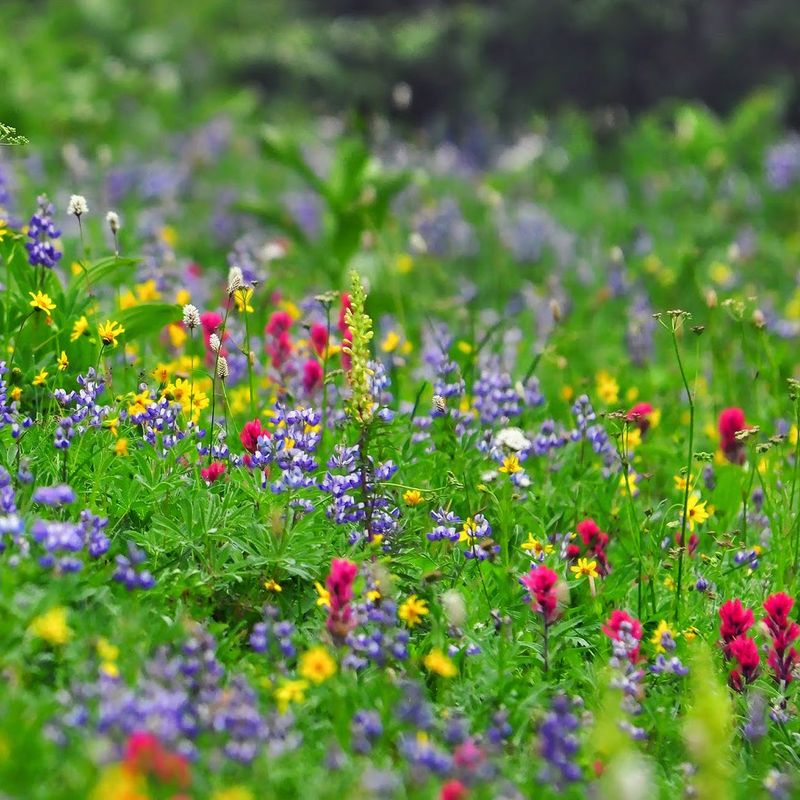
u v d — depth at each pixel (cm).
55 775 420
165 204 1562
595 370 1056
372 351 865
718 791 461
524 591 626
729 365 1056
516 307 1309
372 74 2944
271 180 1998
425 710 496
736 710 578
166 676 476
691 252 1315
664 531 715
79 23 2958
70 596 514
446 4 3541
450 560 636
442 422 759
